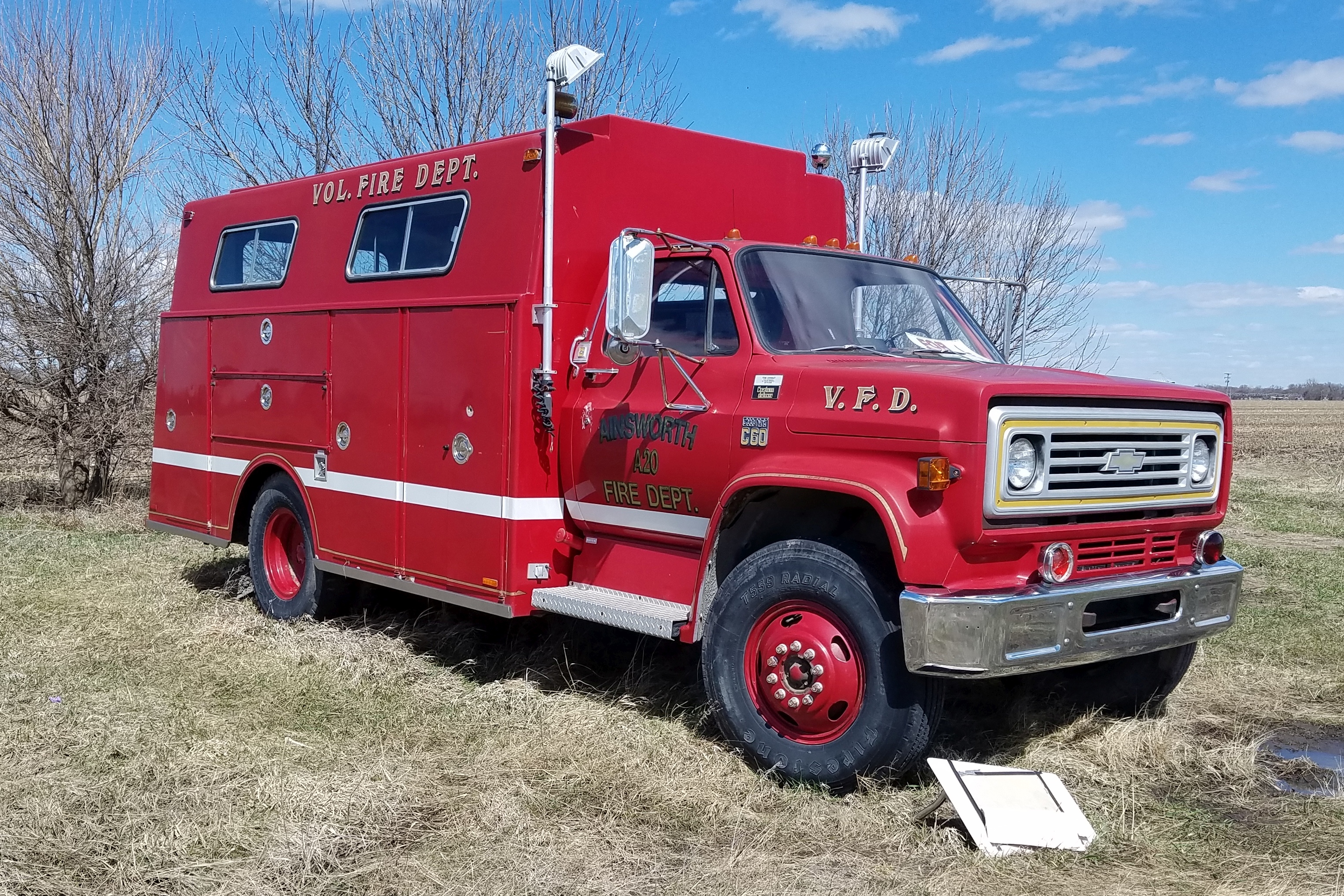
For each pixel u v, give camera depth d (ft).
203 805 13.83
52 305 40.19
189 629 22.82
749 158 20.65
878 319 17.63
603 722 17.10
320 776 14.85
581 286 18.43
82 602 25.04
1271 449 102.53
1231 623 16.08
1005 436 13.34
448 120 42.45
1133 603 15.48
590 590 18.20
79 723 16.69
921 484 13.33
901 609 13.34
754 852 12.84
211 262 26.63
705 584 15.94
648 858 12.68
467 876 12.16
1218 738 17.38
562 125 18.26
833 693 14.33
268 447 24.21
